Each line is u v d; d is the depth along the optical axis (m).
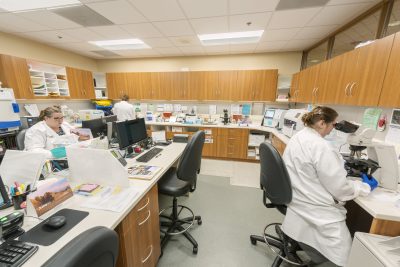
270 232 1.89
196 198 2.53
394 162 1.21
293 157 1.30
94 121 2.06
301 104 3.87
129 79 4.67
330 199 1.19
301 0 2.00
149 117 4.58
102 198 1.10
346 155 1.60
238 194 2.64
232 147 4.07
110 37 3.28
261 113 4.44
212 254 1.63
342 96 2.00
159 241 1.52
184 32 3.00
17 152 1.12
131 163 1.68
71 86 4.02
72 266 0.42
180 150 2.12
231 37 3.31
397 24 1.83
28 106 3.46
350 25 2.52
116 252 0.63
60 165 1.43
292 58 4.09
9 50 3.13
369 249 0.95
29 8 2.23
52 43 3.65
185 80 4.38
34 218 0.90
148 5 2.15
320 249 1.20
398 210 1.03
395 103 1.36
